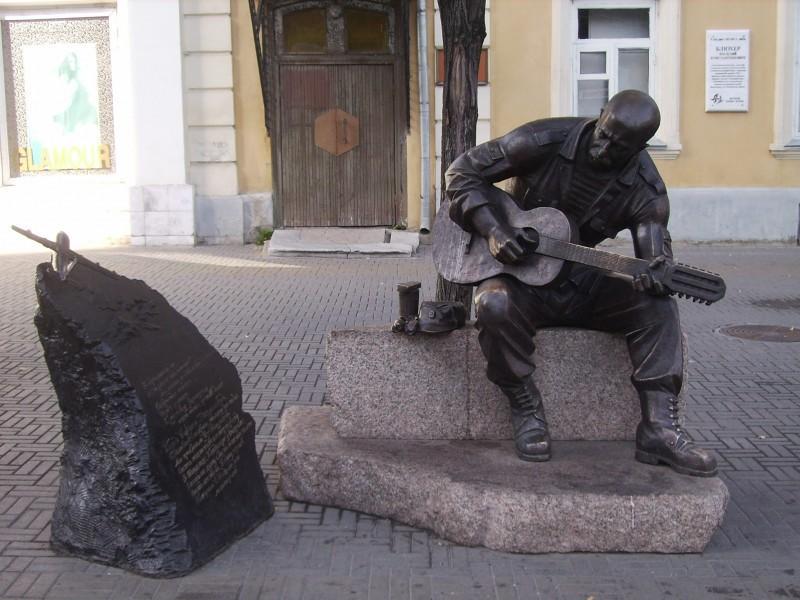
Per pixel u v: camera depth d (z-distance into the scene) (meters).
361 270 12.00
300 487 4.45
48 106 14.45
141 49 13.69
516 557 3.90
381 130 14.44
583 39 14.12
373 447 4.47
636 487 3.95
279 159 14.46
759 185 14.30
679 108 14.11
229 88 13.98
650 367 4.18
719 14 13.95
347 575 3.77
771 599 3.60
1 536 4.11
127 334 3.79
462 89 5.30
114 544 3.79
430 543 4.04
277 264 12.46
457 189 4.28
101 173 14.56
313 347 7.83
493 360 4.20
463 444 4.50
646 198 4.19
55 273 3.70
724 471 4.99
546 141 4.19
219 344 7.91
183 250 13.72
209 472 3.97
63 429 3.93
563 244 4.10
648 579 3.73
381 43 14.31
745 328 8.82
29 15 14.24
